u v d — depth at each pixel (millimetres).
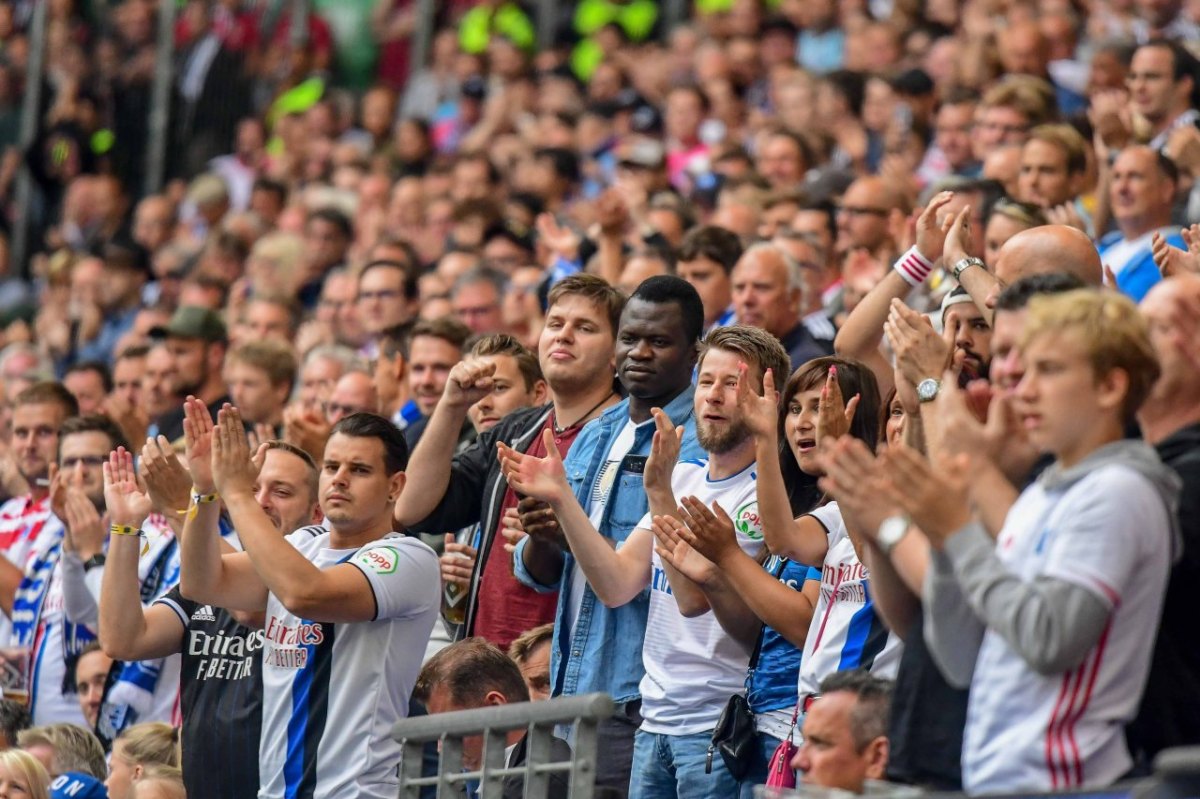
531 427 20969
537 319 27734
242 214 42531
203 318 29453
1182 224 24797
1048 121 29500
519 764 17453
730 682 17719
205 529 18766
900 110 34125
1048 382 12203
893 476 12297
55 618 25219
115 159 49594
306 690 18422
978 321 17141
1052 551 11977
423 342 24266
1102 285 16953
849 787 14070
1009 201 22078
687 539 16828
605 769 18344
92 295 39844
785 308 23125
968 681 12445
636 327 19281
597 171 38500
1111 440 12211
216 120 50438
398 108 50406
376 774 18188
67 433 25906
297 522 20562
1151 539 11875
